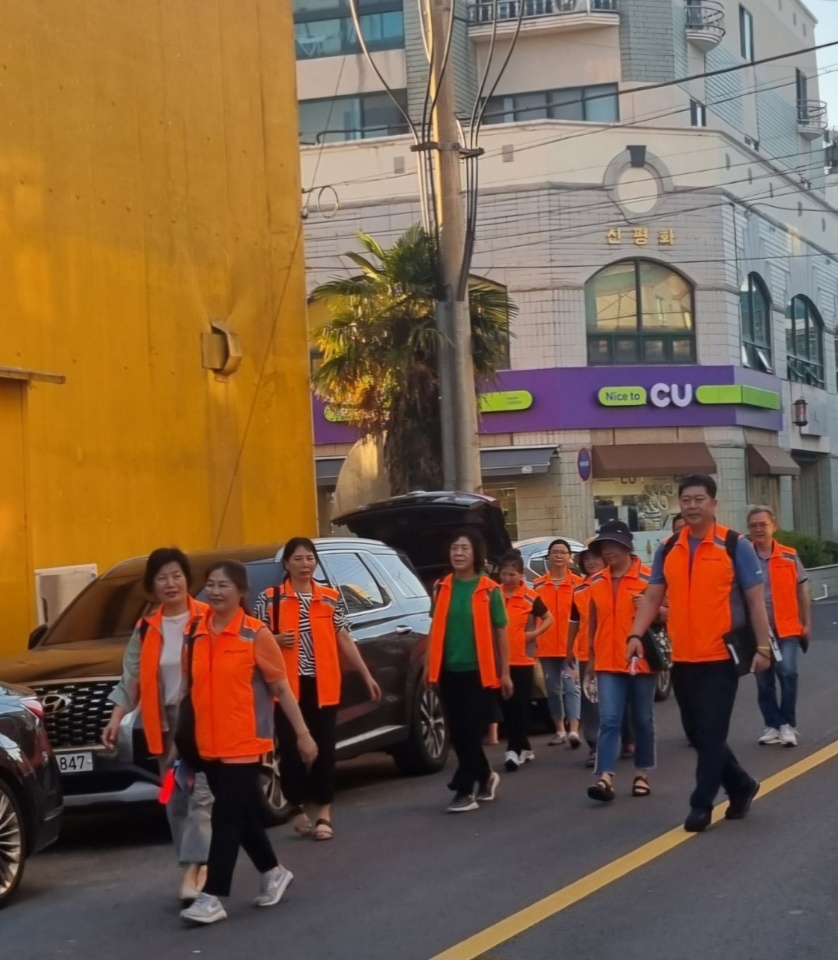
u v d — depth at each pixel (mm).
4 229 13859
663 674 16641
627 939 6414
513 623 11898
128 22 15789
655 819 9242
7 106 14016
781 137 47250
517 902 7211
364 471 19688
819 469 44562
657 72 39250
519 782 11219
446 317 18078
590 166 34562
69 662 9617
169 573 7500
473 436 18047
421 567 15016
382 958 6344
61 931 7230
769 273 39281
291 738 9148
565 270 34188
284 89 18375
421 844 8898
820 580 37000
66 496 14414
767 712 12156
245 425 17297
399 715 11727
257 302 17656
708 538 8656
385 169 34969
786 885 7273
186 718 7133
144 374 15688
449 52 18062
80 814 9836
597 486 34594
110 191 15367
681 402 34781
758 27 45719
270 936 6844
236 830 7180
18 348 13938
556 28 38750
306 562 9227
